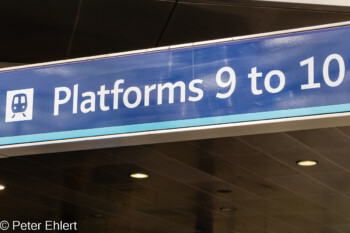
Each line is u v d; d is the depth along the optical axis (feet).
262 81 8.77
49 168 32.27
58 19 16.75
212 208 40.81
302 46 8.71
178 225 46.57
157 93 9.29
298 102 8.50
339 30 8.58
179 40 18.13
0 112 10.21
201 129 8.91
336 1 15.53
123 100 9.45
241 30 17.37
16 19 16.76
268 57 8.85
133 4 15.97
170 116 9.11
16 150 10.12
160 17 16.71
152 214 42.93
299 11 16.05
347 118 8.30
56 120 9.78
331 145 27.86
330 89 8.39
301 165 30.91
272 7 15.94
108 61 9.74
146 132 9.18
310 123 8.59
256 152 29.12
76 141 9.55
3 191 37.24
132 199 38.83
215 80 9.04
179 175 33.37
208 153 29.40
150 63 9.46
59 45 18.22
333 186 34.50
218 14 16.48
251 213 41.68
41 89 10.05
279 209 40.27
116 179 34.32
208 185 35.19
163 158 30.22
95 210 41.78
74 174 33.37
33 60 19.07
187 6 16.06
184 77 9.21
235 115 8.77
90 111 9.59
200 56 9.22
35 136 9.86
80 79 9.83
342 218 41.98
